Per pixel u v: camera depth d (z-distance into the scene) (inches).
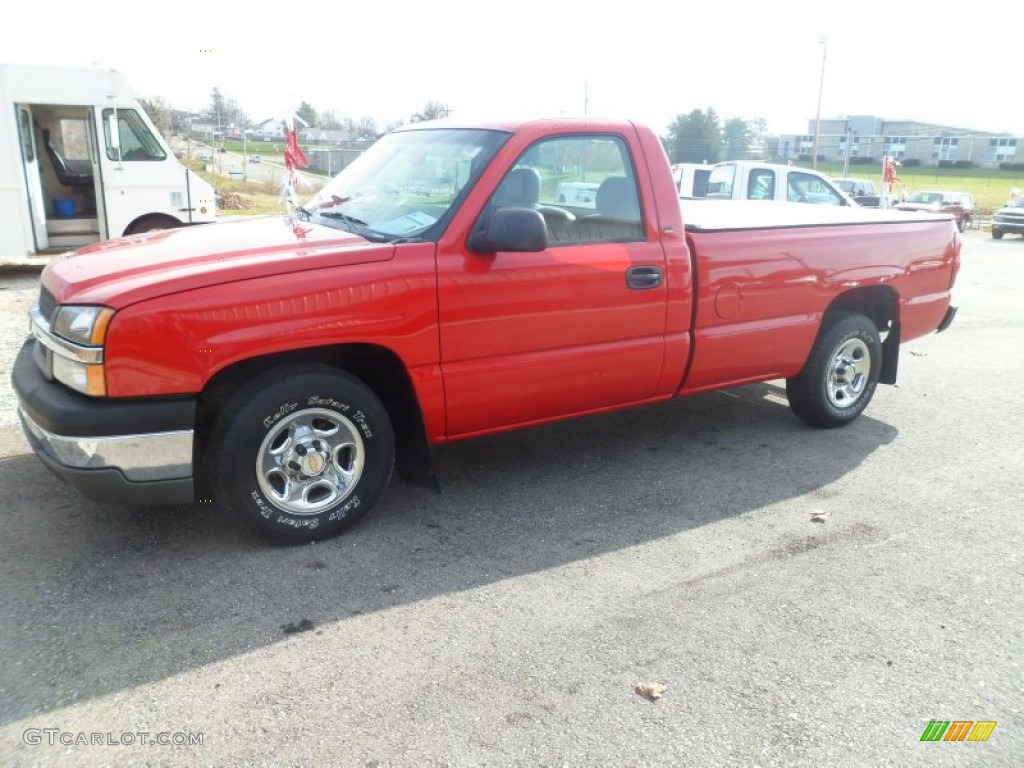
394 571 146.6
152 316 131.9
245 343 137.9
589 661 121.4
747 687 116.4
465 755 101.8
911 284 231.0
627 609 135.9
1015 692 117.3
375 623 130.2
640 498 181.0
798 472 198.5
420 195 167.2
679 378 191.6
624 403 188.1
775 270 200.7
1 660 118.3
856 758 103.3
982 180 3026.6
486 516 169.9
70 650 121.1
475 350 159.8
